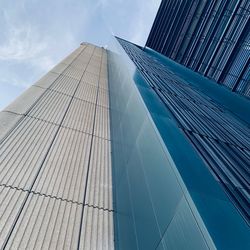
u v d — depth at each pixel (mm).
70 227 4879
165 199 3602
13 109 8164
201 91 13688
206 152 4695
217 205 3041
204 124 6684
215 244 2410
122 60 13109
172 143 4391
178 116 6227
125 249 4418
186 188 3174
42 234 4523
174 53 26703
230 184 3811
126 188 5422
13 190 5238
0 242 4129
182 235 2918
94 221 5223
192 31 23859
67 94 10984
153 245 3516
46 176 5977
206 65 19344
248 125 9383
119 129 7883
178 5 28844
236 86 14438
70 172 6438
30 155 6469
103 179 6637
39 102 9219
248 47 14812
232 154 5188
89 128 8969
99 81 14781
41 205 5125
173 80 12742
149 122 5223
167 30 30531
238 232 2686
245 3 15883
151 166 4434
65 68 14617
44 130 7758
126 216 4906
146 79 9133
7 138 6715
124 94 8812
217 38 18781
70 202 5484
